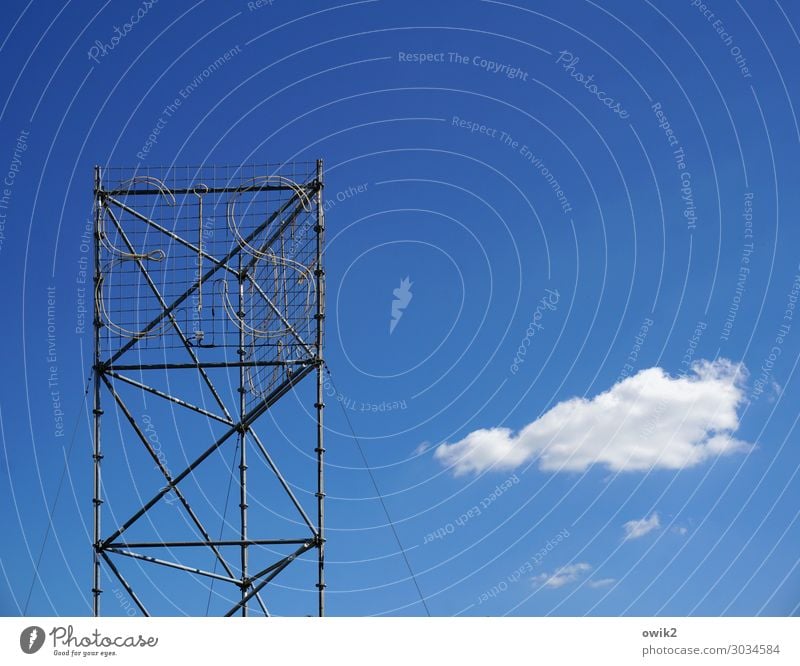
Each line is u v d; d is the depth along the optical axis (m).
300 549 28.53
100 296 29.59
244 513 29.08
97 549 28.45
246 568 28.86
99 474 28.84
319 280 29.56
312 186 29.97
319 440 28.94
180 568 28.53
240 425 29.44
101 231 29.81
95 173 30.08
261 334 29.58
